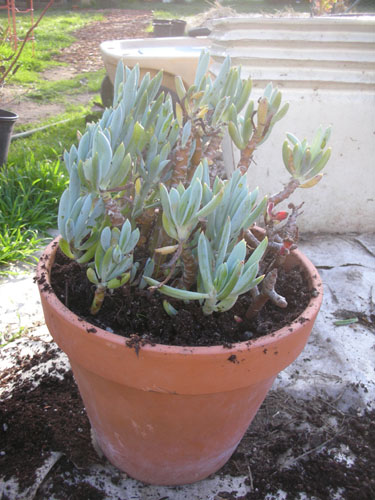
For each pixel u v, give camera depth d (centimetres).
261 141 112
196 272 106
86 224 96
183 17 1124
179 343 101
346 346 190
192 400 103
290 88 237
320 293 115
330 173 258
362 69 232
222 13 319
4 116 332
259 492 138
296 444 151
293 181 110
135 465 130
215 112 109
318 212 269
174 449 119
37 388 161
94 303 105
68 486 135
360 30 221
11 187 284
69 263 125
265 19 219
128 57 367
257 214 98
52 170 301
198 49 439
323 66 231
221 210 100
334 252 256
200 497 135
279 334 99
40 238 262
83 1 1251
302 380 174
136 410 108
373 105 242
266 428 155
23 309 203
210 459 127
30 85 581
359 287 224
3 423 146
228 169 284
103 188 93
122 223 98
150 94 106
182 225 89
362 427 157
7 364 172
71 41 835
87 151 99
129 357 94
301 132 246
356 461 147
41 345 182
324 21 216
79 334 98
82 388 120
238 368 96
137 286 115
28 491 132
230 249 103
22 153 357
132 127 103
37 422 146
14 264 236
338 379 175
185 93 117
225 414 111
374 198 266
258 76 232
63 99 546
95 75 649
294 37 222
